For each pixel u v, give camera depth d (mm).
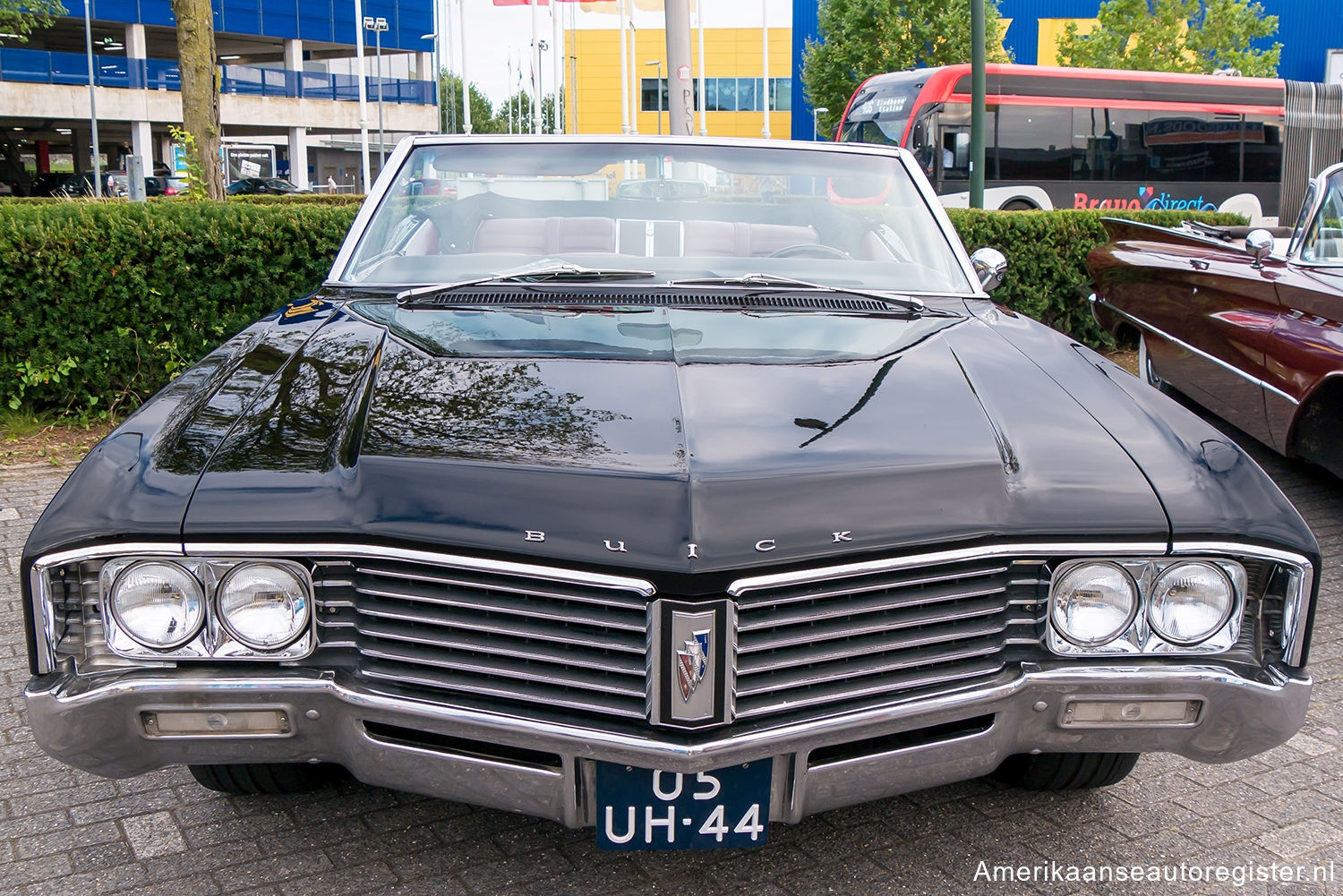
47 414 6641
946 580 2152
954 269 3523
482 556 2053
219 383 2588
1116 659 2215
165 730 2139
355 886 2516
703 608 1994
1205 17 32344
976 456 2244
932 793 2961
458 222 3506
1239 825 2838
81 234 6324
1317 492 6004
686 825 2133
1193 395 6098
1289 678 2219
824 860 2643
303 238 6848
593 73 48781
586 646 2078
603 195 3598
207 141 9430
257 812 2828
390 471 2146
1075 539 2160
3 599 4250
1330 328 4898
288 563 2109
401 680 2125
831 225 3594
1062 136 19547
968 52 30000
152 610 2109
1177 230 6613
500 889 2512
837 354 2703
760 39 46188
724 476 2092
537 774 2117
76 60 42812
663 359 2592
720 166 3648
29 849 2664
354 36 49938
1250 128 20438
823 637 2094
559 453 2160
